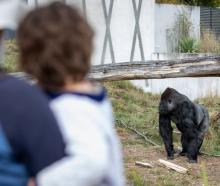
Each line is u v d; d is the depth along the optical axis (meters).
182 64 9.55
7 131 2.29
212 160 11.24
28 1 15.88
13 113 2.30
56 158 2.31
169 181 9.53
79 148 2.33
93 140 2.35
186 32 23.34
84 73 2.49
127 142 12.54
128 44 21.17
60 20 2.41
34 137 2.30
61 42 2.39
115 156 2.55
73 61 2.41
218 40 24.12
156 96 18.81
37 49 2.41
